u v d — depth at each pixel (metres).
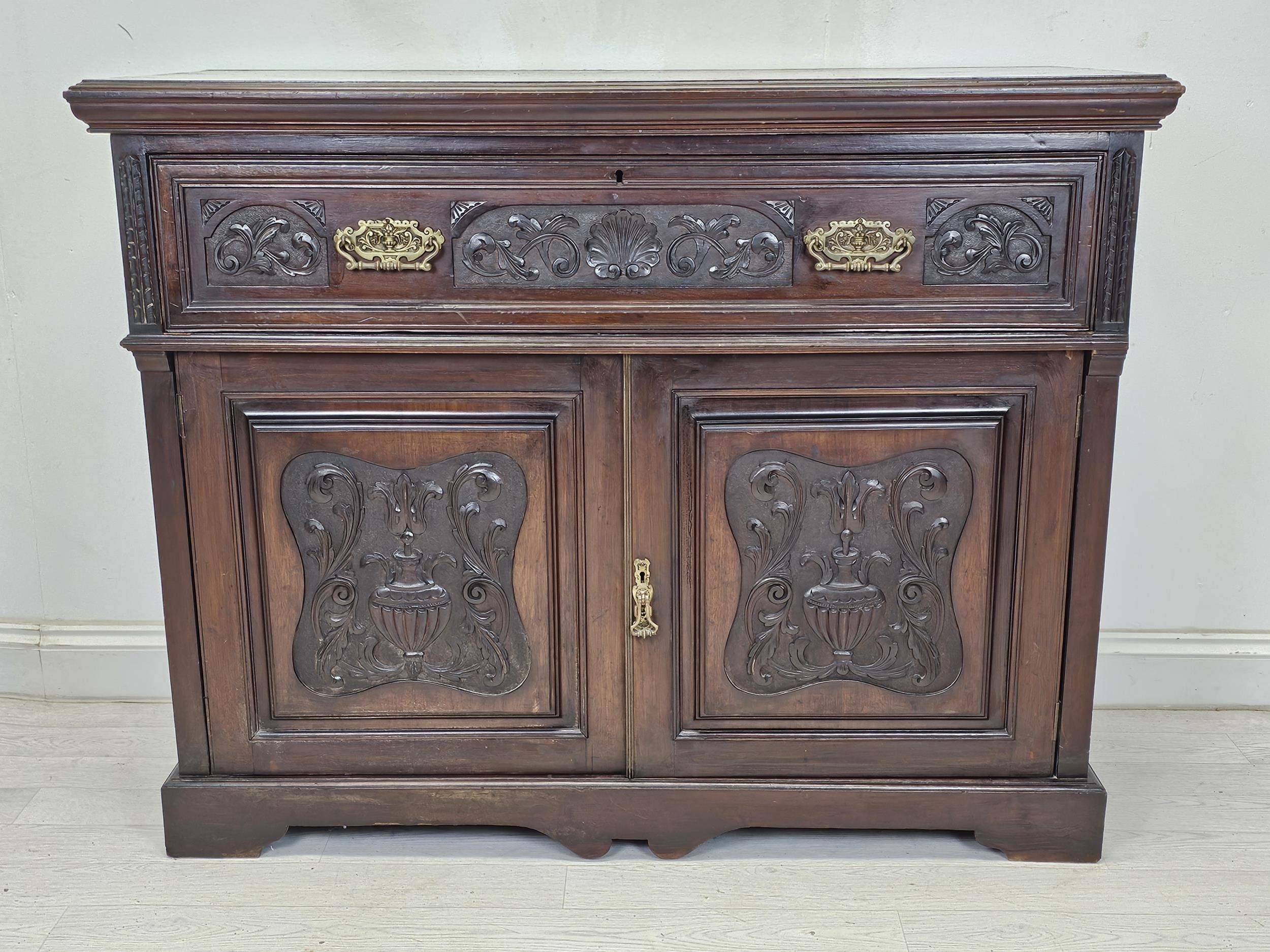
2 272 2.12
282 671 1.72
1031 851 1.76
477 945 1.58
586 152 1.53
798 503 1.65
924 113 1.48
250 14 2.08
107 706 2.28
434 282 1.58
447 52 2.11
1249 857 1.78
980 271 1.56
